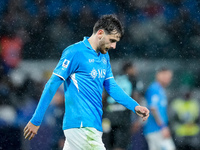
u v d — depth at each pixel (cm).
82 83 1044
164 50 3872
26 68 3338
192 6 4125
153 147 2131
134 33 3909
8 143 2289
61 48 3744
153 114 2073
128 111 2273
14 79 2862
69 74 1037
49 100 1019
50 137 2302
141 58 3747
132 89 2308
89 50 1050
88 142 1039
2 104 2570
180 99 2859
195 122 2770
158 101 2062
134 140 2295
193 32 4012
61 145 2300
